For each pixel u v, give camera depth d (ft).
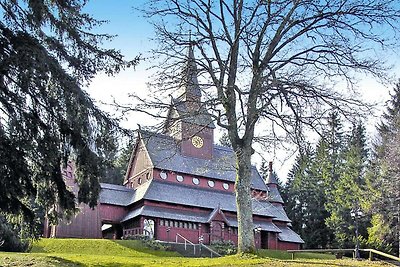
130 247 133.28
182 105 73.82
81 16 58.85
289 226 203.41
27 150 52.01
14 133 52.01
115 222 171.83
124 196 177.68
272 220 190.90
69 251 122.11
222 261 56.49
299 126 67.21
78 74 58.59
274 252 147.43
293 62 69.26
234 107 66.08
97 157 57.21
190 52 71.26
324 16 69.00
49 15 55.88
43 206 61.62
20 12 55.16
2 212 53.83
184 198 171.12
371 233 168.14
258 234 177.68
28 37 52.26
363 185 178.19
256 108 65.46
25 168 52.31
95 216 164.86
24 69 50.70
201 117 79.20
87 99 56.39
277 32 68.59
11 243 87.81
